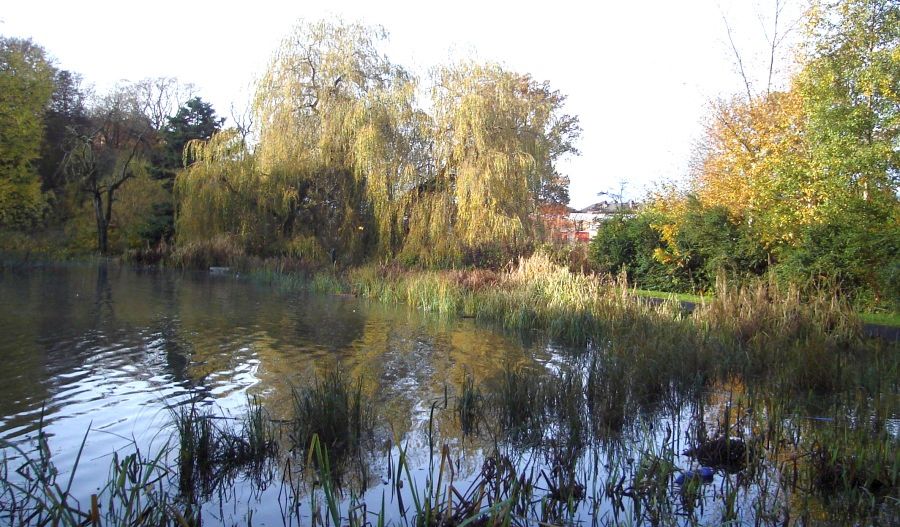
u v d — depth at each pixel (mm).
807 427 7441
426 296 19125
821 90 16578
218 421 7508
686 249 21781
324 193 29672
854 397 8875
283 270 27344
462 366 11000
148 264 32875
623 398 8125
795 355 10289
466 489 5789
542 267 19344
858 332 12352
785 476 6078
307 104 28188
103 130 44688
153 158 43188
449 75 24922
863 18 15953
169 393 8766
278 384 9398
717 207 21016
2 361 10383
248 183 29828
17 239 34906
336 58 27484
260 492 5727
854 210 15883
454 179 25016
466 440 7141
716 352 10617
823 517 5281
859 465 5910
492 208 23281
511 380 8398
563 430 7480
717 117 23516
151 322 14680
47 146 40562
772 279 16938
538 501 5625
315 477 6035
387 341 13359
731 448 6656
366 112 25484
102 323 14266
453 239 24094
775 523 5160
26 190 33062
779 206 17859
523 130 25453
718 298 13961
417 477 6074
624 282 17719
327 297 21500
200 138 41625
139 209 40000
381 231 25828
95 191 39062
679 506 5543
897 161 15625
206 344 12328
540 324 15406
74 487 5652
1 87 30922
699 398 8820
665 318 13281
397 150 25422
